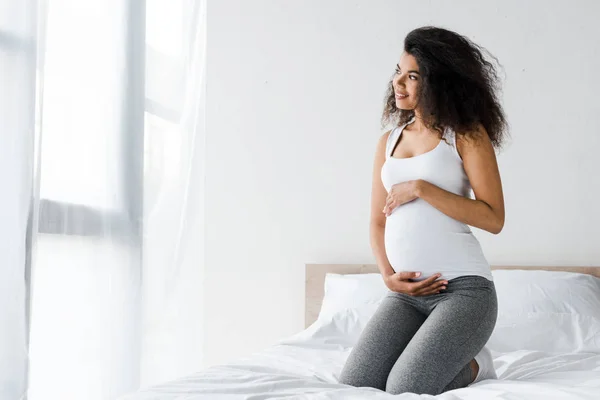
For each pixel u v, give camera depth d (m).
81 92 2.39
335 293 2.96
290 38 3.45
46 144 2.22
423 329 1.75
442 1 3.33
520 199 3.19
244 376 1.64
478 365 1.83
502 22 3.27
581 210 3.14
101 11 2.50
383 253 2.03
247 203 3.40
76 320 2.31
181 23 3.04
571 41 3.21
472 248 1.85
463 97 1.85
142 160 2.70
